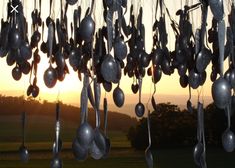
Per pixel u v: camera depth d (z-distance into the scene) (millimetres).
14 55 994
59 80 968
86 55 963
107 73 708
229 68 786
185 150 8219
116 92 854
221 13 633
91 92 750
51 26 896
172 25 1132
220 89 622
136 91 1236
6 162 7277
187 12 1115
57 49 1063
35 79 1115
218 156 7602
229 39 800
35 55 1118
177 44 1111
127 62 1220
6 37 990
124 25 911
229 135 741
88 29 708
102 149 752
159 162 7418
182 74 1110
